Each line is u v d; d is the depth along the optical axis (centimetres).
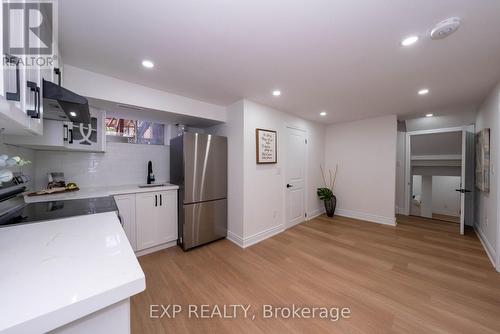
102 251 73
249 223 288
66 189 221
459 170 445
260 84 227
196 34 141
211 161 289
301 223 384
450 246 279
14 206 153
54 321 44
